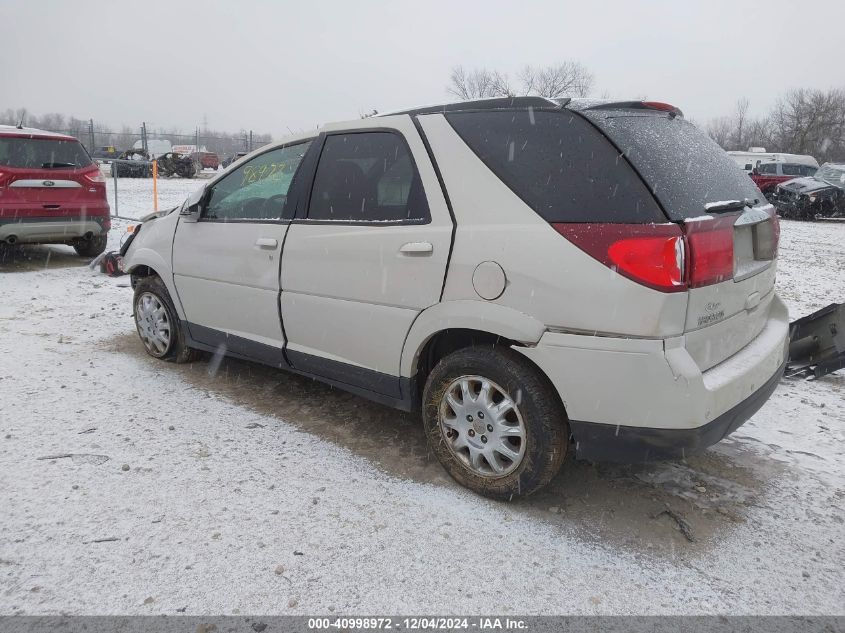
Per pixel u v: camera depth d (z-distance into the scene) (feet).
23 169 25.48
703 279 8.06
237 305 12.85
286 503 9.37
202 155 103.50
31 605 7.20
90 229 27.81
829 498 9.78
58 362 15.34
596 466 10.66
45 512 8.96
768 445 11.53
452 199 9.40
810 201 62.44
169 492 9.56
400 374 10.30
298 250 11.41
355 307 10.63
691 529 8.92
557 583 7.79
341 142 11.21
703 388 7.97
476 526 8.90
